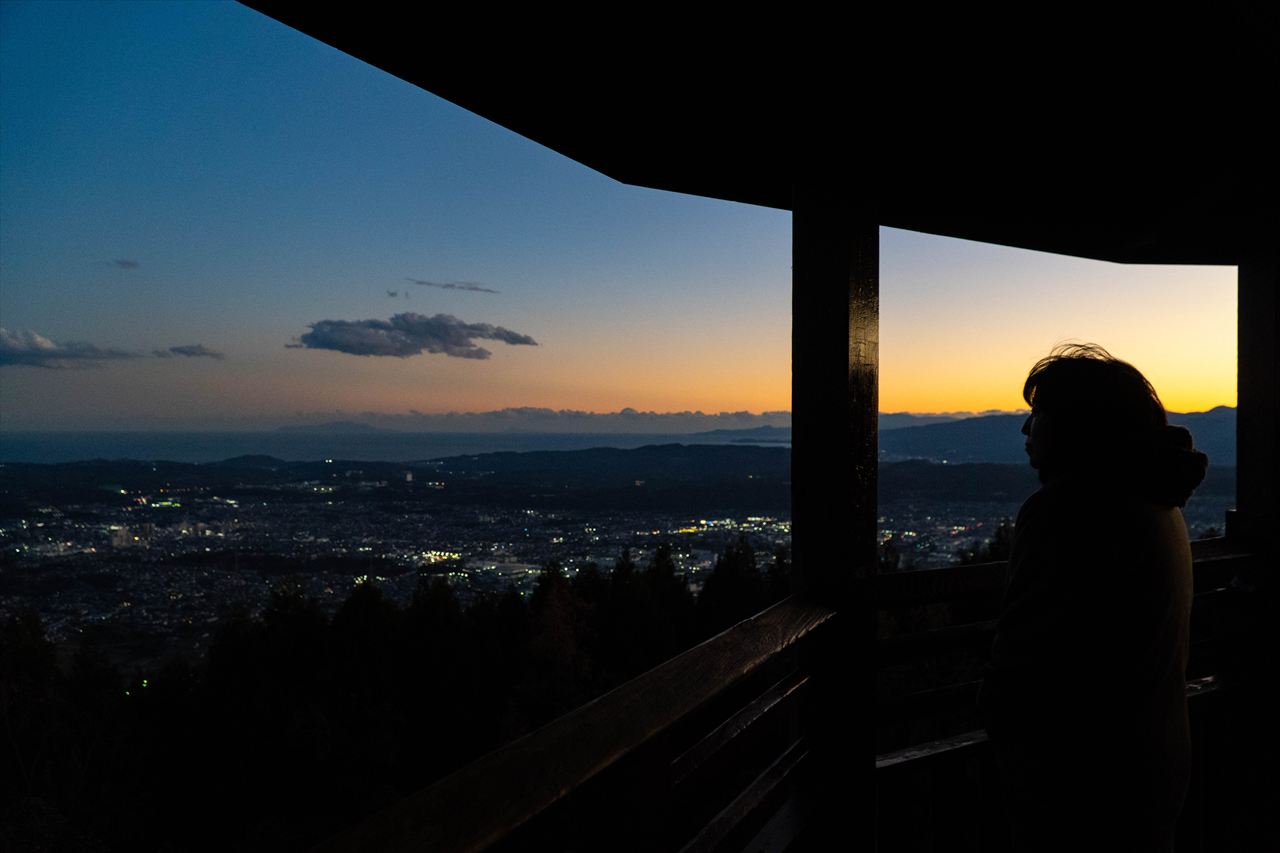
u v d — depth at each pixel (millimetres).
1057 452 1126
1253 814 2295
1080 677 1035
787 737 1698
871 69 1435
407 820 572
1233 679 2309
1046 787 1073
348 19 1079
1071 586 1038
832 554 1652
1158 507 1068
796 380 1709
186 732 14633
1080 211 2131
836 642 1646
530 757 720
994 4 1324
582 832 816
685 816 1101
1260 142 1829
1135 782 1028
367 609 18344
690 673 1048
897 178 1833
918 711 1842
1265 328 2312
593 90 1379
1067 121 1686
